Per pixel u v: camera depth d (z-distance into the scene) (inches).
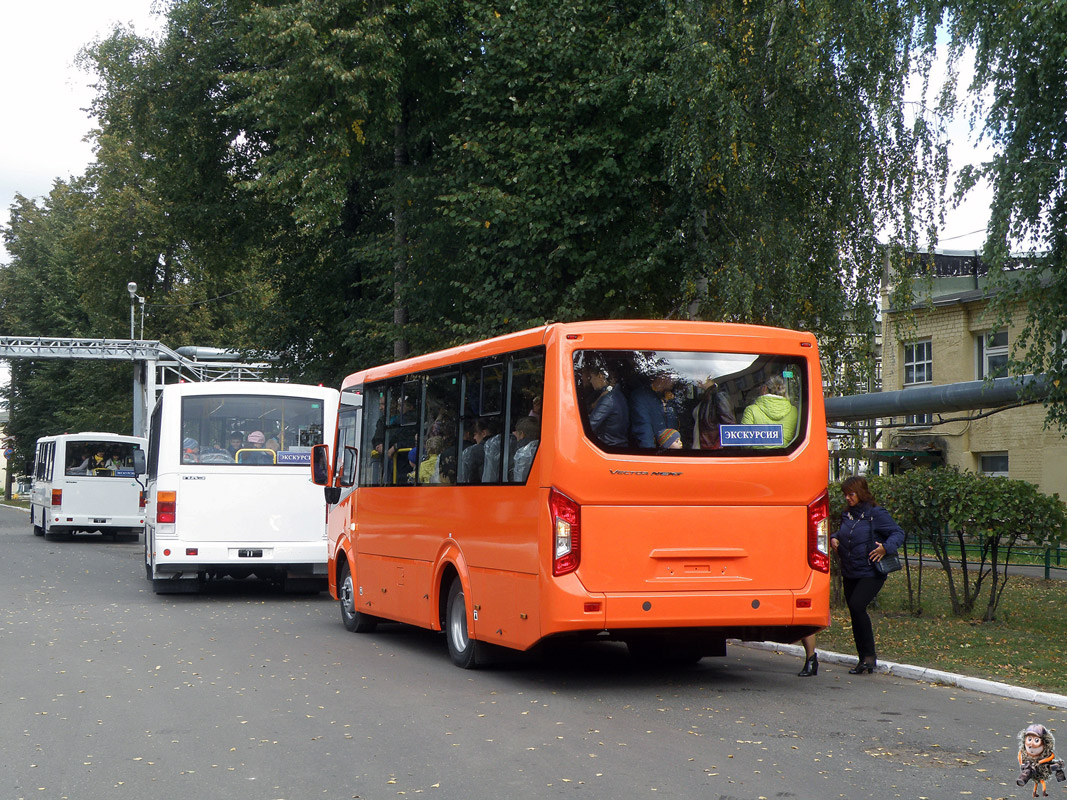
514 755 289.3
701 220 815.1
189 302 2304.4
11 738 317.4
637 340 387.2
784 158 757.3
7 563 1020.5
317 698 376.8
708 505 384.8
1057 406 516.1
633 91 799.7
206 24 1237.7
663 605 376.8
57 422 2511.1
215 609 664.4
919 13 615.2
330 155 976.9
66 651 489.4
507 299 895.1
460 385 454.0
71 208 2251.5
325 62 933.8
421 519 484.1
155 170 1293.1
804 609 391.9
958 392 866.8
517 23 868.6
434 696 379.9
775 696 379.6
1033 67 486.3
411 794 251.8
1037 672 413.4
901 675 423.2
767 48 748.6
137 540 1434.5
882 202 751.1
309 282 1327.5
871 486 604.7
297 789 258.2
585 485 374.3
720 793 249.8
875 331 793.6
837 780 261.0
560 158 842.2
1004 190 486.3
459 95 1021.2
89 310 2327.8
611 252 853.8
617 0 882.8
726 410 391.9
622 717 341.1
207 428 708.7
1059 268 490.9
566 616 370.6
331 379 1306.6
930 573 832.9
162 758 291.1
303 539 717.9
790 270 741.9
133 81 1254.3
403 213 1062.4
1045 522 547.2
